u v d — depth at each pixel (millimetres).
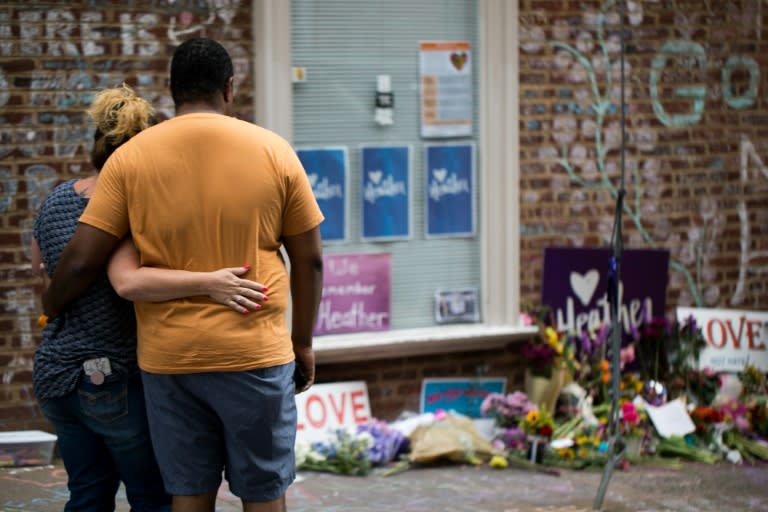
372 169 7094
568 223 7605
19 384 6266
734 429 7195
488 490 6090
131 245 3553
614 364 5977
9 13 6102
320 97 6918
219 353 3406
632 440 6879
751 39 8047
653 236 7895
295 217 3590
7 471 5926
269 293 3484
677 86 7855
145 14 6367
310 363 3801
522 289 7512
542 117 7469
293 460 3621
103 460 4008
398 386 7172
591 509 5695
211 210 3430
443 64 7223
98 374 3738
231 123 3518
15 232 6203
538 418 6738
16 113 6160
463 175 7348
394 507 5684
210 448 3561
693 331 7578
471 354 7371
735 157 8086
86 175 6328
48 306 3672
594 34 7562
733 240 8133
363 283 7121
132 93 3984
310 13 6848
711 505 5855
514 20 7305
